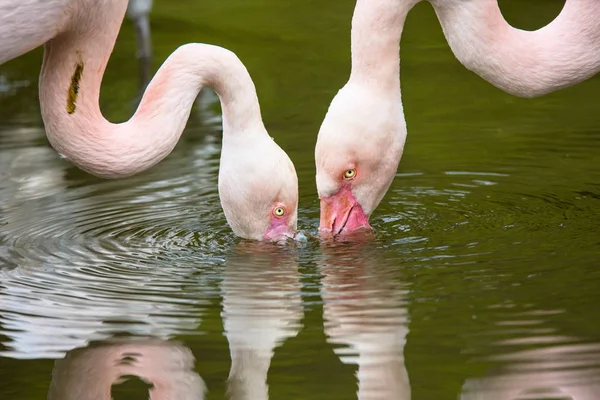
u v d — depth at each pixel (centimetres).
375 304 853
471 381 718
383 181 1010
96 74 909
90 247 1015
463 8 952
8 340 801
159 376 749
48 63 904
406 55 1720
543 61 968
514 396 698
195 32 1850
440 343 775
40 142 1356
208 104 1533
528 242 996
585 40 969
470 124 1409
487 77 980
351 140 986
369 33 968
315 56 1722
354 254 977
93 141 915
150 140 931
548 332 785
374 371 738
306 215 1109
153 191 1187
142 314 848
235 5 2005
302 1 2020
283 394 716
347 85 998
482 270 921
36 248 1012
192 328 820
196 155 1308
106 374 752
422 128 1401
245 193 997
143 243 1027
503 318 812
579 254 954
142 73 1664
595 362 737
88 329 819
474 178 1215
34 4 848
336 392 714
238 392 721
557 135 1352
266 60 1708
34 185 1202
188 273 941
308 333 805
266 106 1498
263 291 893
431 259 955
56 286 911
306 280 915
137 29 1691
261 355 770
